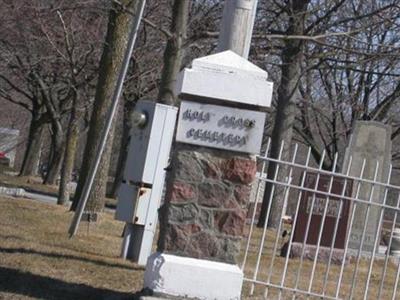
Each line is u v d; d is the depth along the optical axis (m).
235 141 8.09
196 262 8.06
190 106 8.06
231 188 8.13
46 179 36.66
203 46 16.94
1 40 22.78
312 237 13.68
